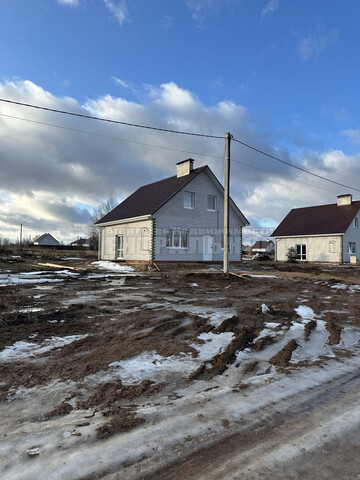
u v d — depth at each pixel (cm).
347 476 238
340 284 1410
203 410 329
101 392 360
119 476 233
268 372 438
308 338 595
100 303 813
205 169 2214
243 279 1428
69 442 270
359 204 3247
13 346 498
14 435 279
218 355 483
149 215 1953
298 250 3425
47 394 355
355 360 492
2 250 3344
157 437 280
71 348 494
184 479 232
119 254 2298
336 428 302
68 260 2583
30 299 840
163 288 1148
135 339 545
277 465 248
